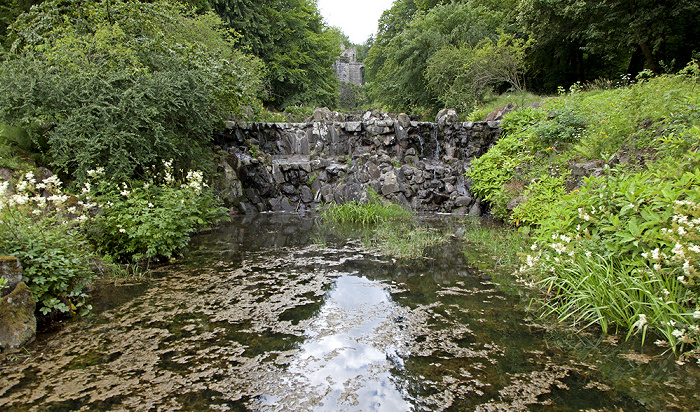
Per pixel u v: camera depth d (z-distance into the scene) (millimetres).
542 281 3680
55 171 5656
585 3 14102
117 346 2629
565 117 7754
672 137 4438
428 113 21953
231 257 5262
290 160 11375
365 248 5867
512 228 7289
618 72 19578
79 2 7457
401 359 2469
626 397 2002
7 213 3121
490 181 9109
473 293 3783
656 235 2723
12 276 2754
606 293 2955
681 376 2197
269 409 1923
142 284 4031
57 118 5473
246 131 11641
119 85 6066
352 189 10320
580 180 6012
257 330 2914
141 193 5449
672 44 16281
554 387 2115
